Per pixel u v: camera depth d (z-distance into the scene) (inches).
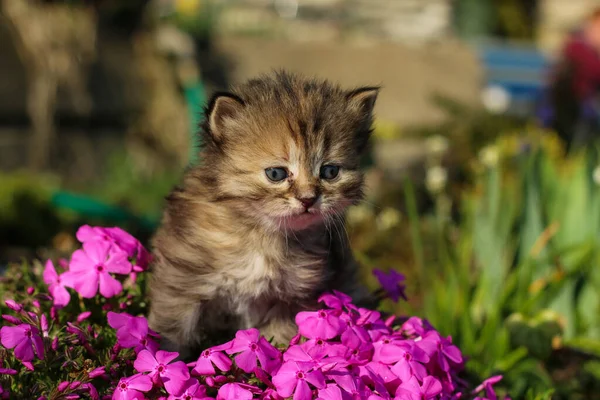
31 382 20.3
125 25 58.1
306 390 20.1
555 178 33.3
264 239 22.2
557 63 59.3
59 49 53.4
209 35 59.4
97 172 54.7
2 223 40.8
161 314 21.9
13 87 53.2
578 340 28.2
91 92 55.2
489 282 29.9
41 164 52.9
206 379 20.4
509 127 49.1
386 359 21.3
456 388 23.0
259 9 87.3
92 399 19.8
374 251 37.8
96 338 21.3
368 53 63.7
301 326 21.3
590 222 31.6
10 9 52.4
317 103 23.0
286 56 60.9
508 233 30.8
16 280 23.2
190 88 52.9
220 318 22.7
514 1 121.9
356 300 23.6
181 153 54.7
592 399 28.0
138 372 20.6
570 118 56.9
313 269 22.4
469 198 34.5
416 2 98.0
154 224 40.6
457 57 66.5
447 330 28.4
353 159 23.3
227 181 22.4
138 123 56.2
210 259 21.9
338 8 92.9
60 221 43.2
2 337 19.9
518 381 26.9
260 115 22.7
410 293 33.9
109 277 21.9
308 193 22.3
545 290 29.5
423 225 39.0
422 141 53.5
